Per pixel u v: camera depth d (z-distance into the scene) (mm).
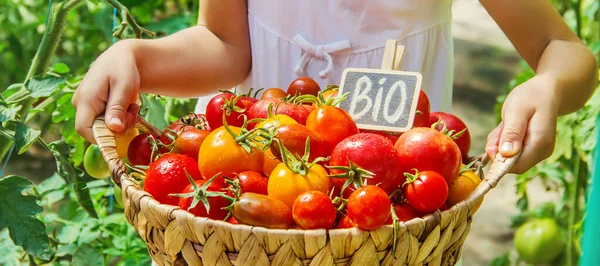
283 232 941
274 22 1531
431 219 1003
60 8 1652
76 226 1873
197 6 2404
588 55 1345
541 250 2355
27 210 1435
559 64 1307
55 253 1826
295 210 979
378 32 1477
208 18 1526
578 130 2215
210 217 1029
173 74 1425
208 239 967
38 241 1431
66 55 3428
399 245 980
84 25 3285
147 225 1045
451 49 1546
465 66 4207
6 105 1457
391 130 1204
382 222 957
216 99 1254
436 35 1496
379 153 1049
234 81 1559
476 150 3490
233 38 1550
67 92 1756
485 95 3969
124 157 1347
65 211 2035
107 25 2758
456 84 4059
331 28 1496
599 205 1289
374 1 1451
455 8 4836
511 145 1153
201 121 1313
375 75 1257
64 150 1543
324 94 1326
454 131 1254
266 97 1351
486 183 1096
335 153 1069
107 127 1211
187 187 1059
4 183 1436
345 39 1491
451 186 1127
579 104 1341
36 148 3625
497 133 1222
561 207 2443
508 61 4266
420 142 1093
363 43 1485
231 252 969
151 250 1083
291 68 1554
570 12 2541
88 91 1244
